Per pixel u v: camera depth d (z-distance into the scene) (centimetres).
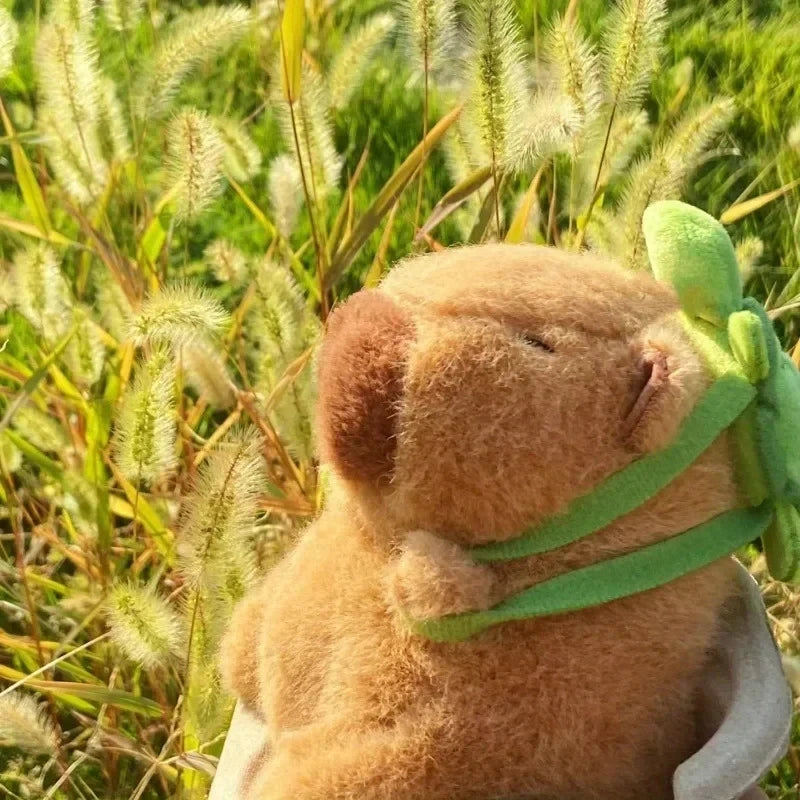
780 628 92
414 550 72
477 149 96
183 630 88
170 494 99
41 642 97
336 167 101
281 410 92
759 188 125
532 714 71
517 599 71
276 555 96
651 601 71
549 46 96
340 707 73
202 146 97
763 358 71
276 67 100
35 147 138
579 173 101
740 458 72
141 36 159
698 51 144
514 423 70
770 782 92
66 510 99
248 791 78
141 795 98
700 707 72
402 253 122
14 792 99
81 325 98
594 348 71
